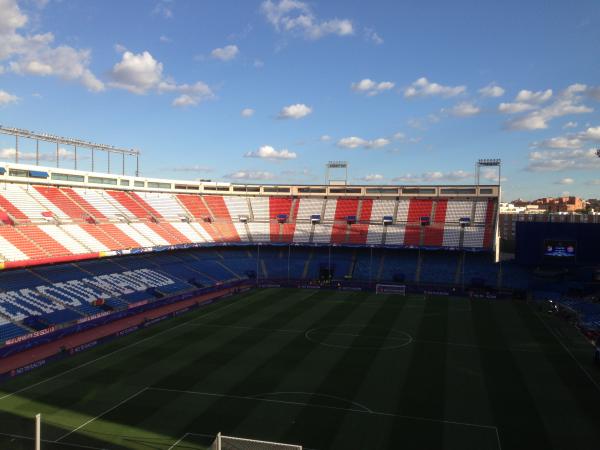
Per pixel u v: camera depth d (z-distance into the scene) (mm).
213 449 21359
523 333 51750
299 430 28672
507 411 31438
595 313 58062
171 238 82938
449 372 38938
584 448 26625
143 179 94062
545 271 79438
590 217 143375
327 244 91688
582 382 36781
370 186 102938
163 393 34375
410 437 27828
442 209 96062
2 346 42812
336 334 51000
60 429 28625
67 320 52469
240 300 70875
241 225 98750
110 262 73312
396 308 65500
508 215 171500
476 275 82312
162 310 62969
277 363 41188
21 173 72312
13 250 57781
